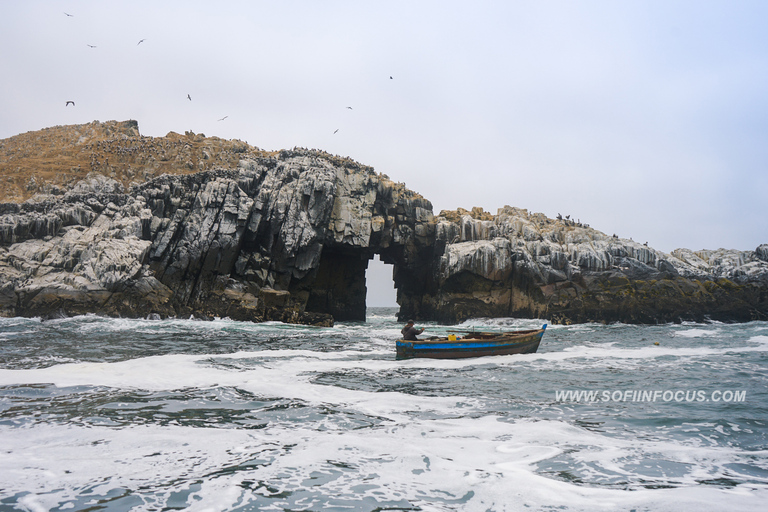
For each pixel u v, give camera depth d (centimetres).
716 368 1777
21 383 1295
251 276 4103
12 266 3288
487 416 1038
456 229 5209
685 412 1082
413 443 831
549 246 4859
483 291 4850
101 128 5266
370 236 4969
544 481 662
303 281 4444
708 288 4641
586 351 2348
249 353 2055
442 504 584
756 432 920
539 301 4650
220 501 580
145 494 596
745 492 627
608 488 639
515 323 4556
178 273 3788
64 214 3588
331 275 5231
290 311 4009
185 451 766
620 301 4450
